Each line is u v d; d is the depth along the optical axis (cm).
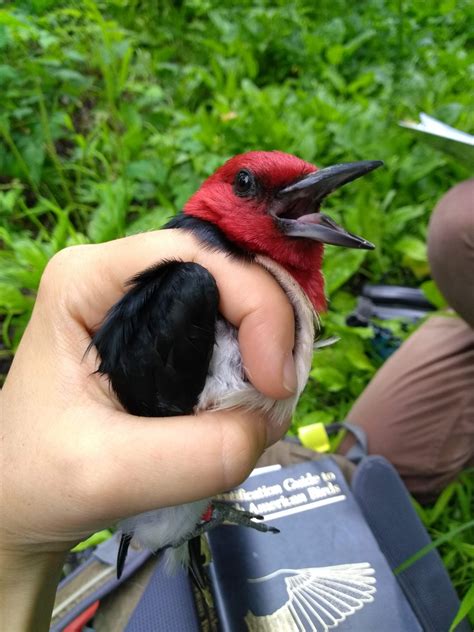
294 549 18
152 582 18
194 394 13
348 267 32
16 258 31
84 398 12
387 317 32
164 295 13
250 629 16
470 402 25
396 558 19
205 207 15
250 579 17
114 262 14
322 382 29
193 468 11
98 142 40
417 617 17
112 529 22
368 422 26
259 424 13
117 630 17
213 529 18
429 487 25
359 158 38
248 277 13
